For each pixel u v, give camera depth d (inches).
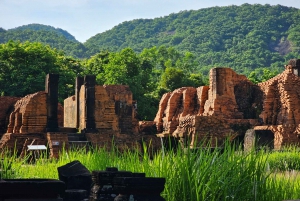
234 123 1955.0
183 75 3459.6
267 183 621.9
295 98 1959.9
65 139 1705.2
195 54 7293.3
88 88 1910.7
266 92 2038.6
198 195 529.3
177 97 2330.2
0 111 2075.5
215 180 551.8
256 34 7834.6
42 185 370.6
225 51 7327.8
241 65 6555.1
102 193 457.7
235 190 563.2
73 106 2110.0
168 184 552.4
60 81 2861.7
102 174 461.4
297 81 1995.6
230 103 2053.4
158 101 3065.9
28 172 839.1
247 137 1744.6
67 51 7253.9
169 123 2272.4
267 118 2001.7
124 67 3088.1
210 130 1929.1
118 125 2073.1
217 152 599.2
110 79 2987.2
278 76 2049.7
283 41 7790.4
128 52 3161.9
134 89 2965.1
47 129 1772.9
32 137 1736.0
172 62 4655.5
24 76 2741.1
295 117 1934.1
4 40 7568.9
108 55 3472.0
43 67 2829.7
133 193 412.2
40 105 1795.0
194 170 560.4
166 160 589.0
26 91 2736.2
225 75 2075.5
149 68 3412.9
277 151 1481.3
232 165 580.1
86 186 510.3
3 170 704.4
